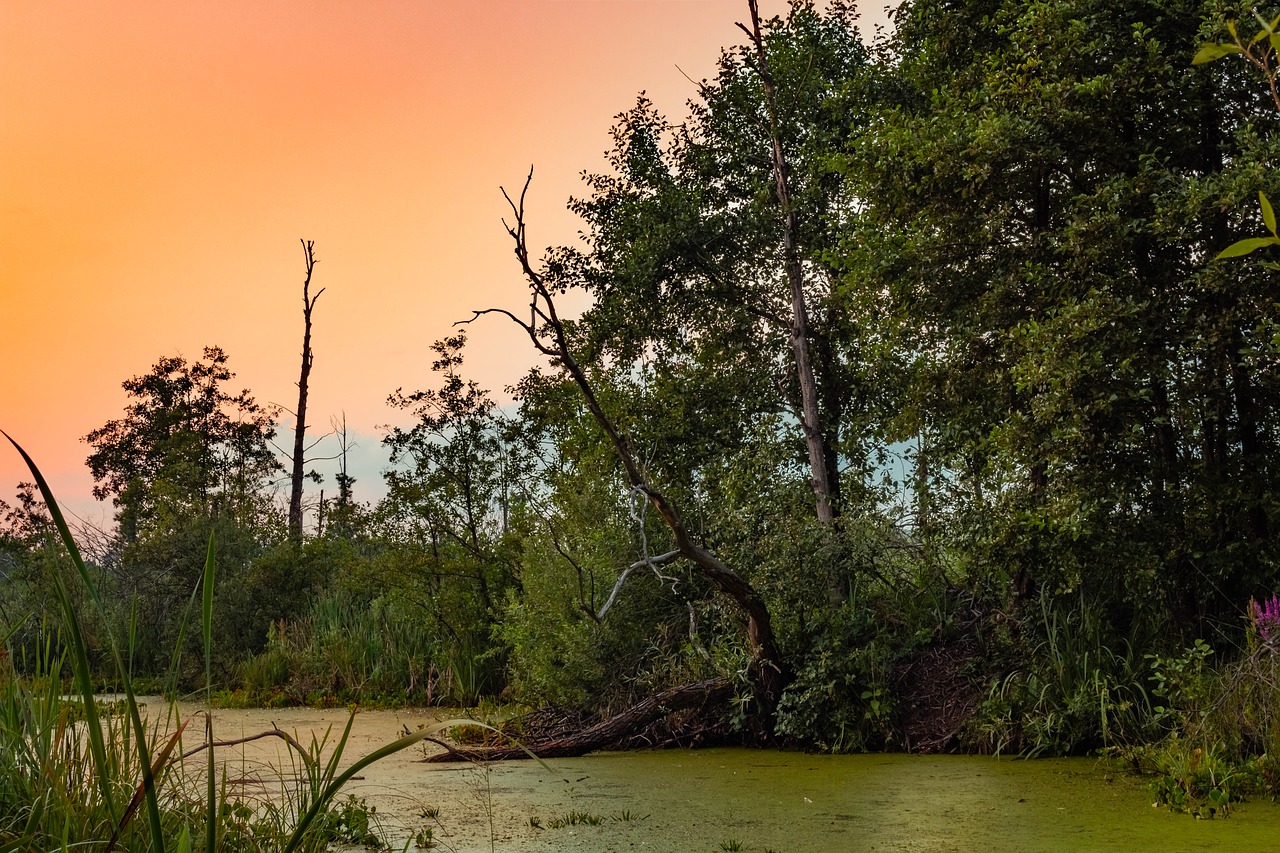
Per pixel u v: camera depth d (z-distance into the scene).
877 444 14.45
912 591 11.02
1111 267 9.41
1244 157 8.41
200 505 20.48
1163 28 9.41
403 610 16.22
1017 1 10.59
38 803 3.99
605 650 11.12
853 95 14.31
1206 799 6.70
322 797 3.15
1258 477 9.08
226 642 17.83
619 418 15.38
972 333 10.55
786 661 10.08
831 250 12.67
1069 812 6.61
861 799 7.20
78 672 2.80
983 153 9.62
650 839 6.13
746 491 11.59
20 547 19.62
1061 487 9.44
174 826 4.48
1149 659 9.12
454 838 6.19
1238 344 8.98
